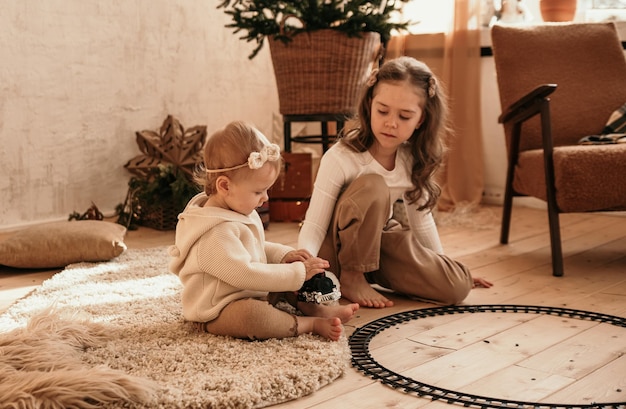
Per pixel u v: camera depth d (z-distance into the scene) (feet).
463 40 11.98
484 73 12.41
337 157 6.69
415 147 6.86
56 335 5.07
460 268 6.65
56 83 10.53
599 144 8.75
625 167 7.68
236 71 13.01
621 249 9.02
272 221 11.25
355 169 6.72
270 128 13.75
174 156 10.79
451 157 12.23
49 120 10.52
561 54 9.86
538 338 5.62
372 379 4.80
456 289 6.55
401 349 5.39
